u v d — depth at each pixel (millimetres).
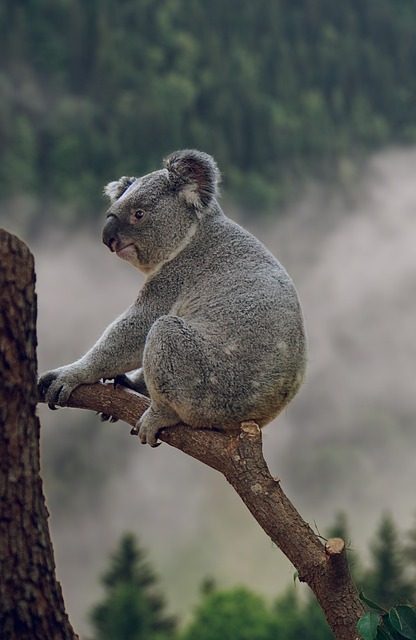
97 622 53344
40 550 6359
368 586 42906
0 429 6320
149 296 9008
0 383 6316
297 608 56188
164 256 9125
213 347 8000
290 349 8070
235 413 7980
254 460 6996
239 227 9125
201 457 7543
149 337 8023
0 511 6262
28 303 6453
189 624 57188
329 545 6293
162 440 7969
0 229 6371
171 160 9312
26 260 6426
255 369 7957
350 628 6258
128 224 9195
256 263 8594
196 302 8578
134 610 52812
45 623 6258
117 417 8312
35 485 6438
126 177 10000
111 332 8758
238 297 8250
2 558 6195
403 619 6223
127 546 58719
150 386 7934
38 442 6551
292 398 8266
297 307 8281
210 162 9250
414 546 46281
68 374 8320
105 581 57875
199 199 9125
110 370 8609
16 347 6375
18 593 6191
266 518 6703
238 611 55031
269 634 52938
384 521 47719
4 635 6121
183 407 7871
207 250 8977
